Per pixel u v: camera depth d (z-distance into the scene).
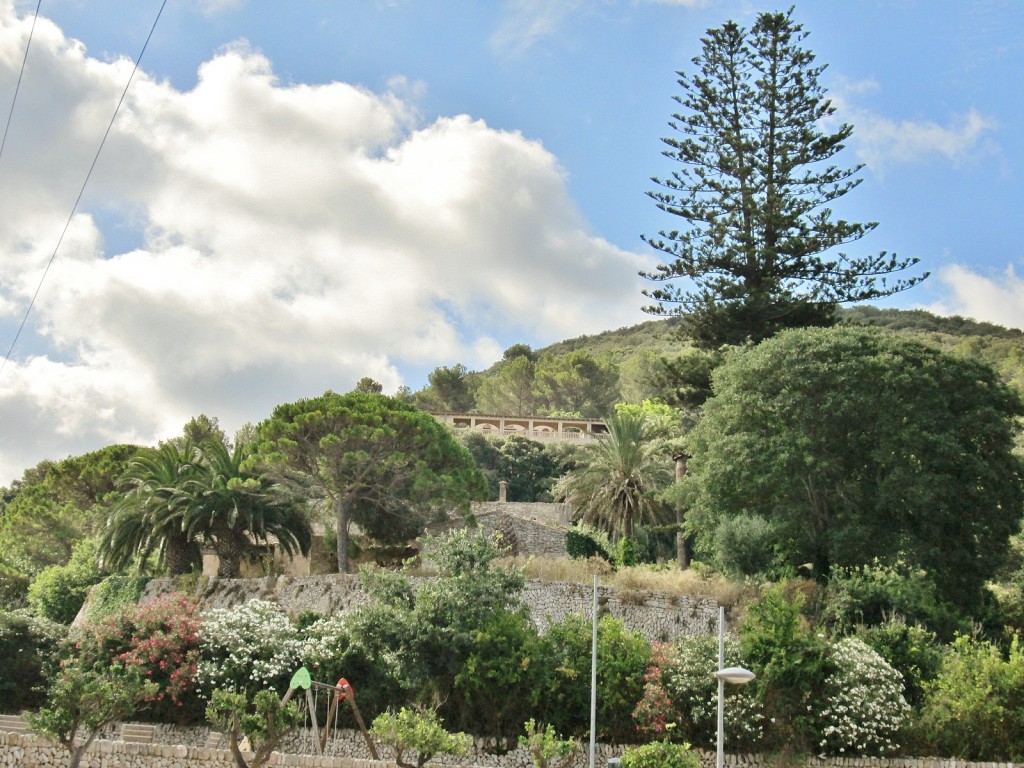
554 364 131.50
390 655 35.06
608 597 40.75
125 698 28.98
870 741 32.69
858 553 44.09
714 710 32.75
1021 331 141.25
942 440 44.53
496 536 42.38
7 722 33.34
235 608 38.03
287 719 27.06
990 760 32.97
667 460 60.47
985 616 44.91
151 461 51.50
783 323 66.06
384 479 51.06
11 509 72.50
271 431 49.38
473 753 32.81
